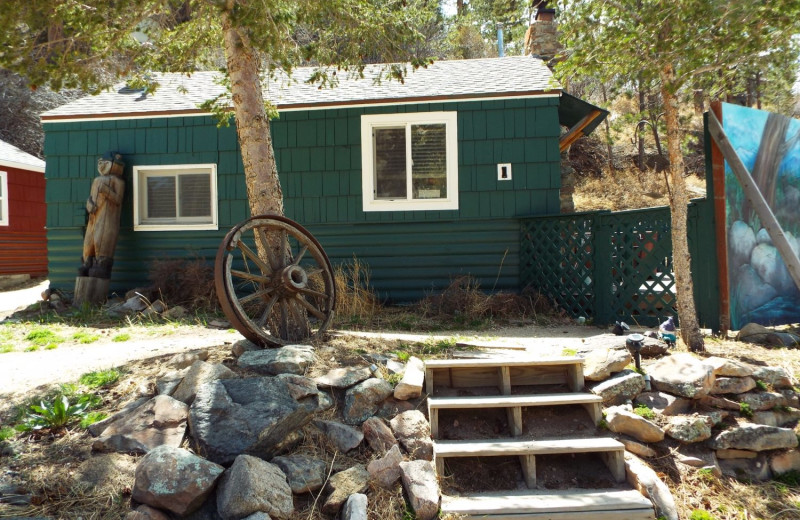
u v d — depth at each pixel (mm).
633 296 6621
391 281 8141
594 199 15906
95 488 2760
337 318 6824
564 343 5289
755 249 5809
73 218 8656
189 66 6336
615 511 2992
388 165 8117
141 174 8609
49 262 8781
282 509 2713
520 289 7922
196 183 8531
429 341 4973
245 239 8227
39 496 2709
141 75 6449
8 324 7207
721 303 5430
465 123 7957
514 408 3629
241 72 4938
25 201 13977
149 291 8016
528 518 2963
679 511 3127
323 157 8164
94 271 8180
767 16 4125
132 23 4781
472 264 8023
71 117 8555
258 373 3656
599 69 4906
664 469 3396
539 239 7590
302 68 9719
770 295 5918
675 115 4680
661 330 4625
